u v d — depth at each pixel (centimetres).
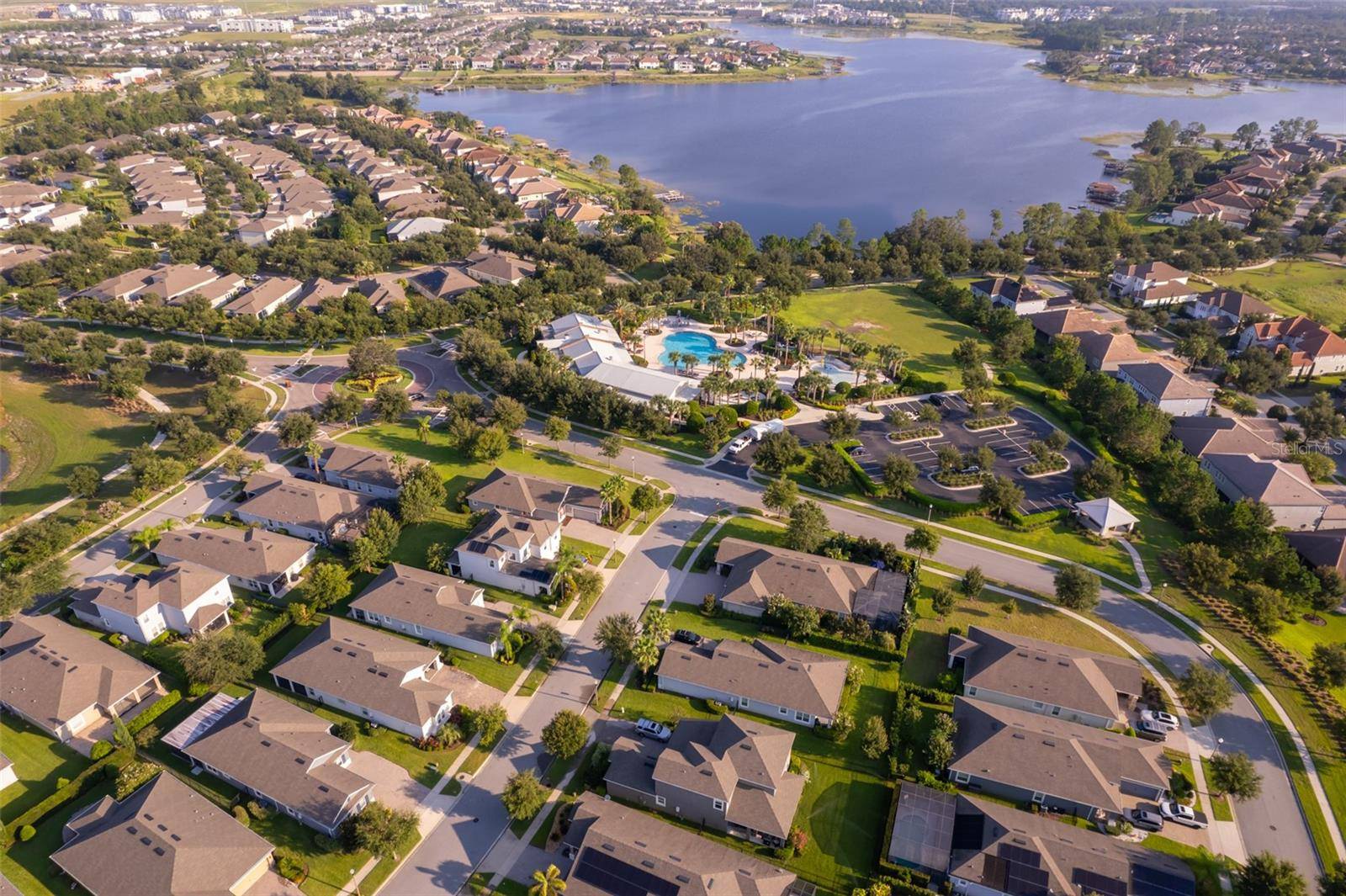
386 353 17750
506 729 9306
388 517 12294
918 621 11025
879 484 14112
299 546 12044
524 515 12875
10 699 9269
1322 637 10881
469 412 15588
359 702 9281
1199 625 10975
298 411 16650
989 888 7275
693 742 8650
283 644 10575
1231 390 18025
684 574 11975
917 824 7938
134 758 8919
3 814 8262
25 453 15088
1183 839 8012
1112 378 18288
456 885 7575
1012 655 9725
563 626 10900
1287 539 12606
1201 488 13025
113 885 7256
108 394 17038
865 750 8725
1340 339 18638
